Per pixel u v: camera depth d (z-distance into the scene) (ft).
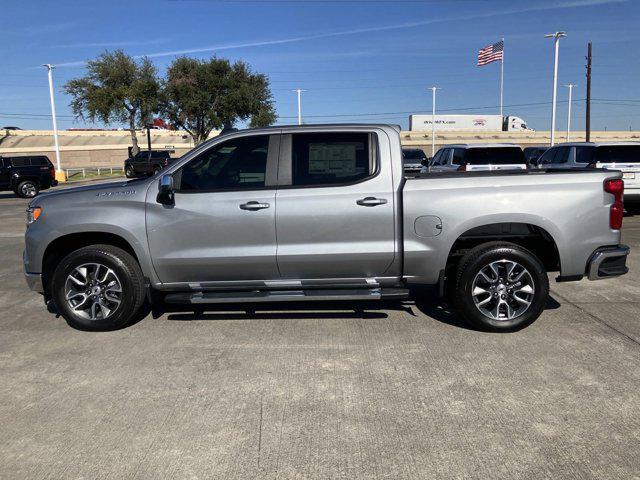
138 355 16.24
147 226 17.65
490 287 17.51
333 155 17.57
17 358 16.16
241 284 17.99
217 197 17.49
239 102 144.05
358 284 17.71
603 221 17.26
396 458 10.77
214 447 11.27
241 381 14.35
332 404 13.01
